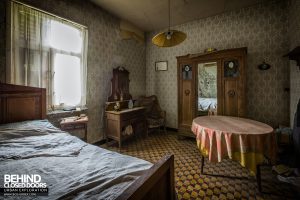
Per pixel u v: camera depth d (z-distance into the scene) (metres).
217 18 3.51
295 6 2.57
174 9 3.26
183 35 1.98
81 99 2.92
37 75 2.29
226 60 2.94
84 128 2.65
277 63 2.96
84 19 2.89
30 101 2.08
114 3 3.03
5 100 1.85
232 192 1.75
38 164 1.06
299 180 1.79
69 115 2.67
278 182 1.90
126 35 3.87
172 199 0.98
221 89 2.99
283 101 2.93
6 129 1.57
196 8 3.22
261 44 3.08
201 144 1.99
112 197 0.73
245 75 2.76
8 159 1.11
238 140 1.70
